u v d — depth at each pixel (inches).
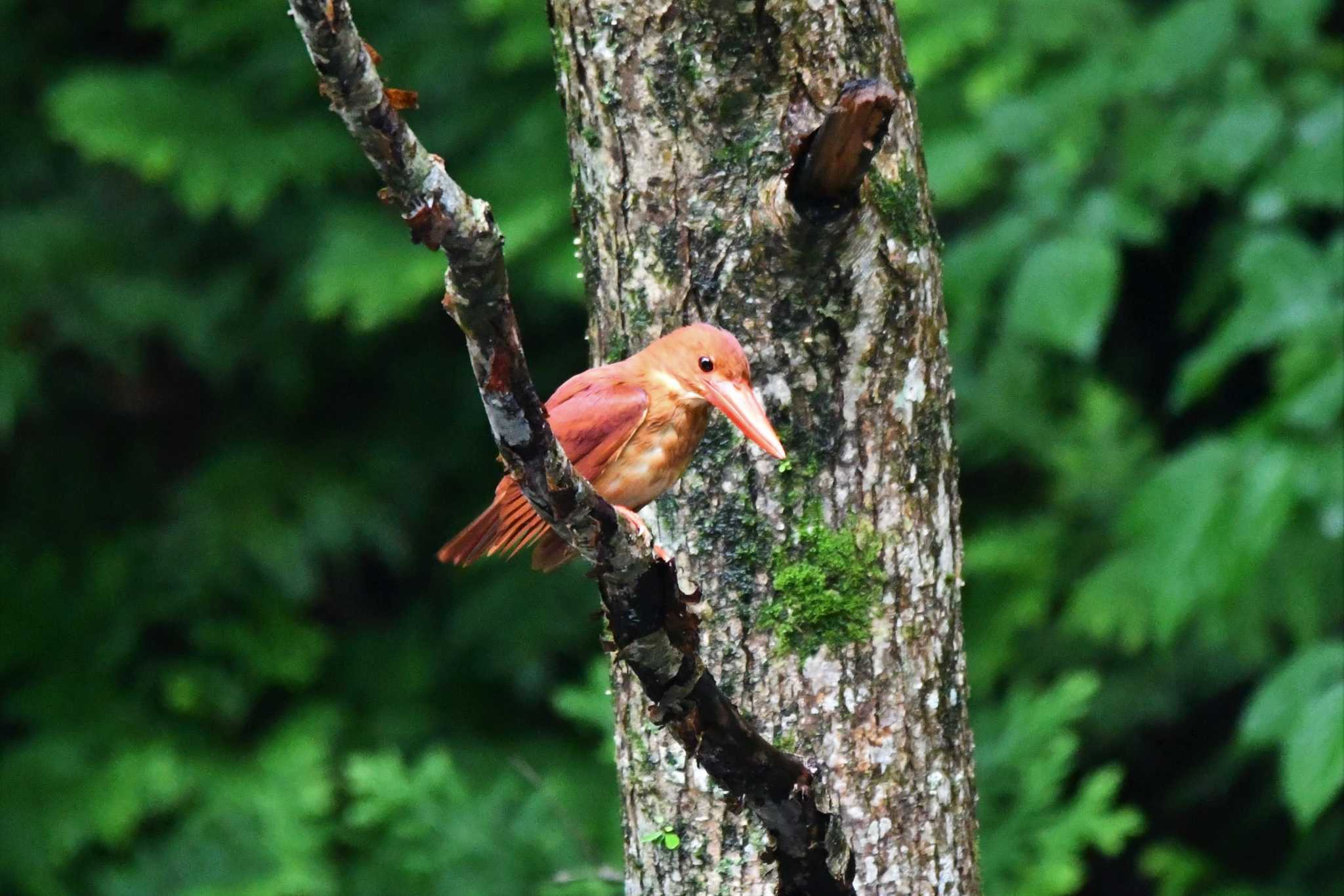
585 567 545.3
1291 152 410.0
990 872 317.7
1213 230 466.9
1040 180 420.2
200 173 496.1
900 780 208.5
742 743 181.2
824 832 190.4
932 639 211.2
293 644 547.5
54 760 530.3
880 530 207.8
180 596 544.4
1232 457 387.2
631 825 218.8
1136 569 407.2
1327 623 442.6
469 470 569.6
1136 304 535.5
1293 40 404.8
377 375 578.2
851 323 204.5
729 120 204.1
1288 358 388.2
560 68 214.2
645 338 210.7
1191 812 543.5
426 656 567.8
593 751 538.0
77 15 567.8
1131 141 422.3
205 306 543.8
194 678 540.4
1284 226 425.7
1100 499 490.9
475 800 352.2
